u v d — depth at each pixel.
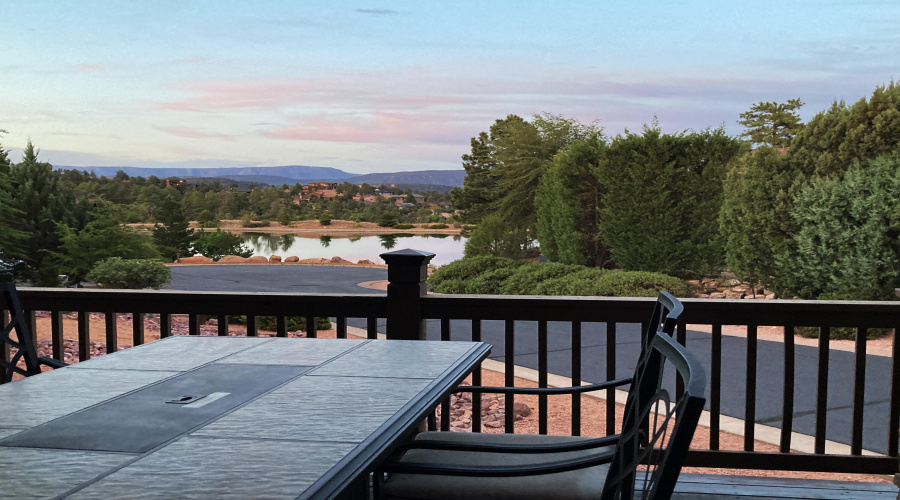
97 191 65.75
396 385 1.90
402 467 1.72
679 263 16.34
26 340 2.69
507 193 31.72
